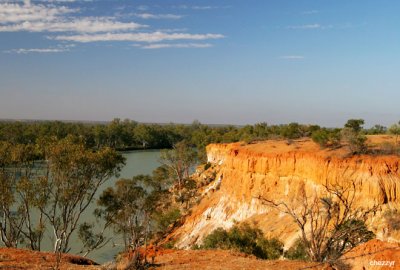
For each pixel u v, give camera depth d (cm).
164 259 1873
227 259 1828
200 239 5047
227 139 11112
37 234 3775
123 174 9375
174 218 5959
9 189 3453
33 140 10750
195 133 15762
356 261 1463
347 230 1856
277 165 4834
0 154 3469
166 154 8425
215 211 5475
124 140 16050
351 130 4600
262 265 1677
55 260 1900
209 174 7900
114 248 4462
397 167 3622
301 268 1551
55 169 3469
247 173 5228
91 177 3694
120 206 3850
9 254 1955
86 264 2014
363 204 3531
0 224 3384
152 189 6575
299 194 4231
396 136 4672
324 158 4134
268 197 4766
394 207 3434
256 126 10669
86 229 4034
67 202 3488
